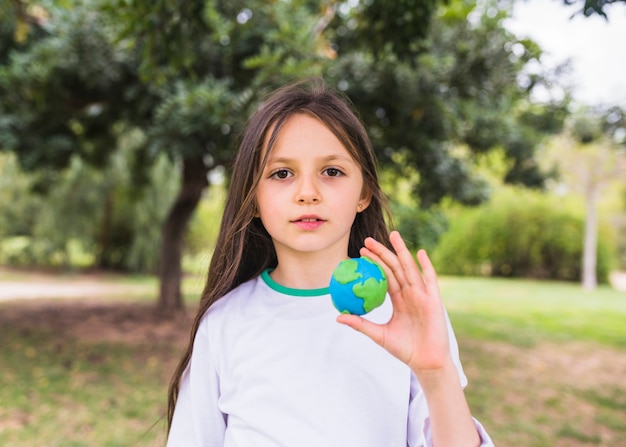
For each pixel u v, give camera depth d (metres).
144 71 2.98
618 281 19.81
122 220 14.86
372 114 4.91
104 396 4.39
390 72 4.48
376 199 1.26
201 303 1.29
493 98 5.22
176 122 4.71
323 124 1.08
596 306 11.23
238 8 5.36
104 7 2.85
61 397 4.35
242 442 1.08
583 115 7.55
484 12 4.77
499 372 5.54
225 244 1.25
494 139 6.63
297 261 1.18
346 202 1.07
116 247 15.73
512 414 4.29
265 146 1.12
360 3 3.28
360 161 1.12
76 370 5.10
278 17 5.29
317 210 1.05
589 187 15.91
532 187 8.06
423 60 4.34
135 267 14.49
